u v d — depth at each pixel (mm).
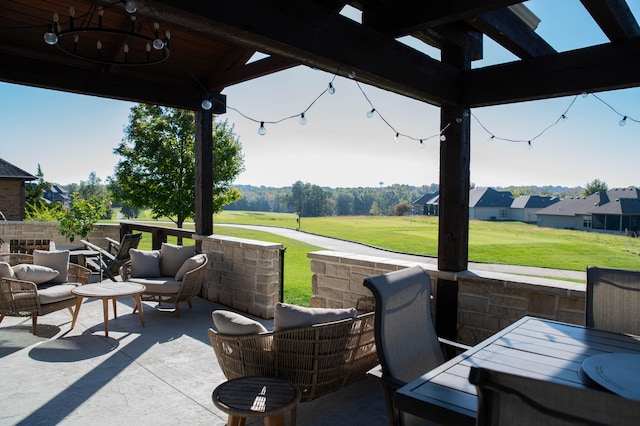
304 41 2492
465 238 3760
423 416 1487
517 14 3277
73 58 4926
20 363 3482
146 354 3734
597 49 3088
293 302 6512
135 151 12625
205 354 3756
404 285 2203
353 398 3020
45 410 2725
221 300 5594
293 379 2615
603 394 834
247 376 2443
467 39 3830
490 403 1007
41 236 9438
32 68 4410
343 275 4230
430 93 3410
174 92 5477
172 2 1914
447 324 3707
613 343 2076
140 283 4902
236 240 5410
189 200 12578
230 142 13664
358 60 2816
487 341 2105
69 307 4543
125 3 1832
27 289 4129
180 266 5438
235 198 14031
